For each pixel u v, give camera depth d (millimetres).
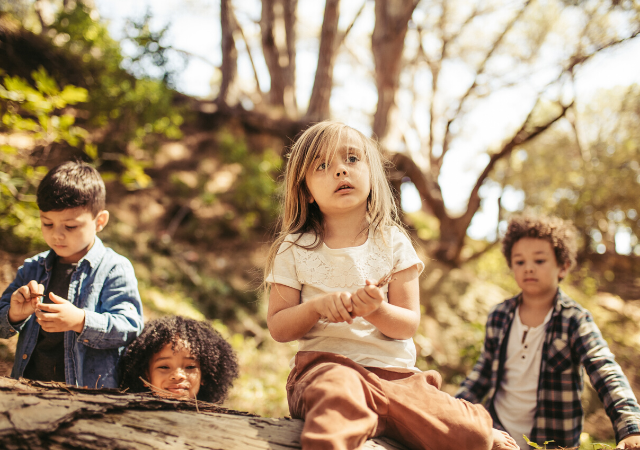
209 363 2172
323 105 9836
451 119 10070
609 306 11258
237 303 6887
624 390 2062
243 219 8438
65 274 2094
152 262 6711
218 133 9922
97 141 7555
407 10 9250
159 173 8805
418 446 1410
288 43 11680
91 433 1195
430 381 1514
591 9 6410
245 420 1407
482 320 8406
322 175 1632
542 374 2396
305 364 1489
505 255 2730
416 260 1639
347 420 1229
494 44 8664
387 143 9297
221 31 10828
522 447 2371
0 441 1110
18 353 1999
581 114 11195
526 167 12656
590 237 12281
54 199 1934
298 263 1626
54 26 7371
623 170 10734
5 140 6117
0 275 4660
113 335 1939
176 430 1277
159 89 7543
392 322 1486
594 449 1826
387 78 9539
